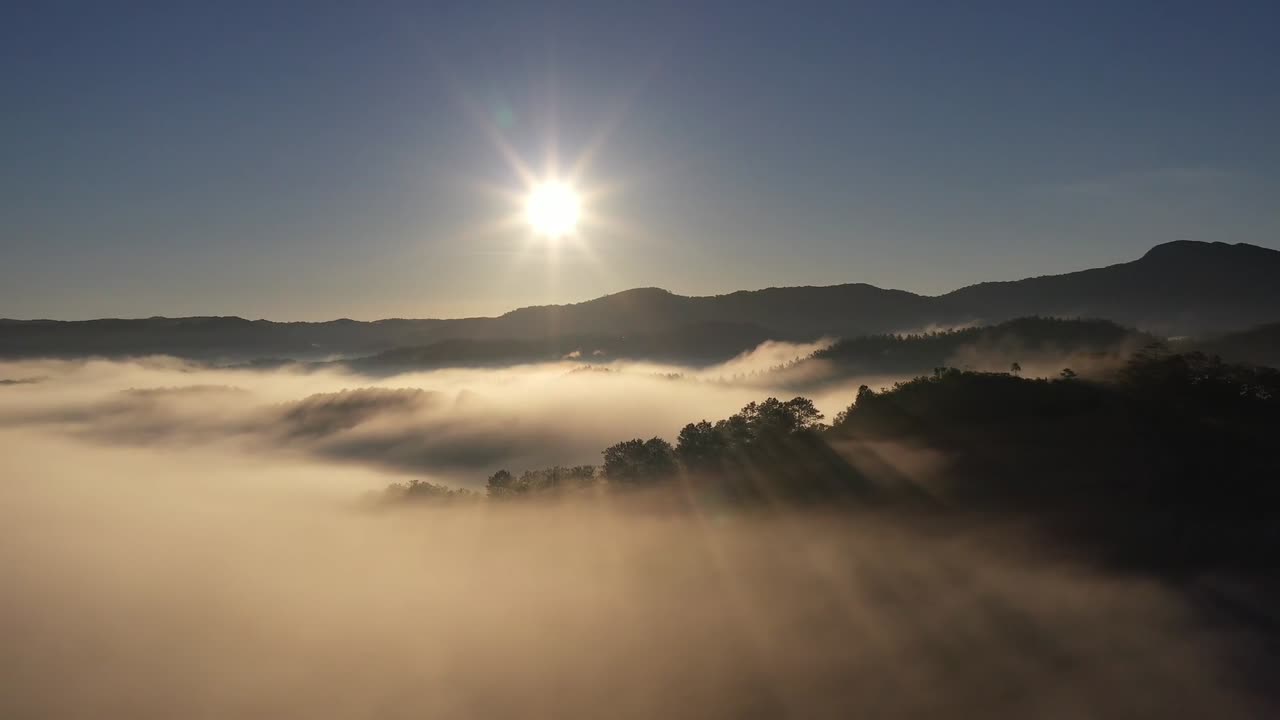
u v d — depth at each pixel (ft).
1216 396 487.20
